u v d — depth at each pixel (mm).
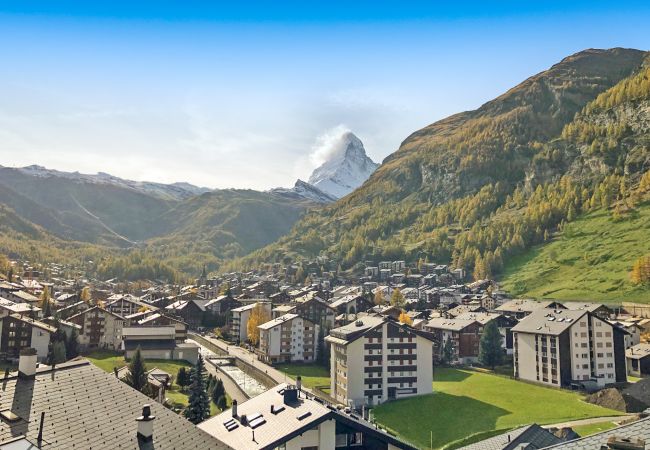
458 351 173375
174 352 164875
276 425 53938
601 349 137625
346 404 125062
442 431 105875
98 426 27281
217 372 153750
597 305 191375
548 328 140500
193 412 87938
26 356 29484
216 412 102250
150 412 29234
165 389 119562
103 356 165125
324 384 148000
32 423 25250
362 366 129250
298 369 166750
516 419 107562
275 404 59625
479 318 185250
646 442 21812
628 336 167750
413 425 110688
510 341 180625
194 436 30969
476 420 109938
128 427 28359
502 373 154875
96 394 30609
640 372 145500
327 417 52531
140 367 101312
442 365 167625
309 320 181000
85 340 178875
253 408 61156
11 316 145375
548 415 109000
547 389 133000
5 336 144000
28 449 22484
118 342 180250
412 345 132500
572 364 136000
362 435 54500
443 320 189750
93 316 180750
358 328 135500
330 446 52375
